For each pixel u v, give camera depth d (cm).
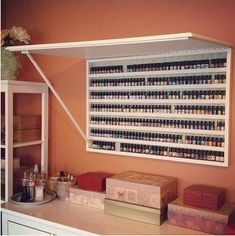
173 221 160
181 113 176
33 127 221
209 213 151
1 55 201
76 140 219
